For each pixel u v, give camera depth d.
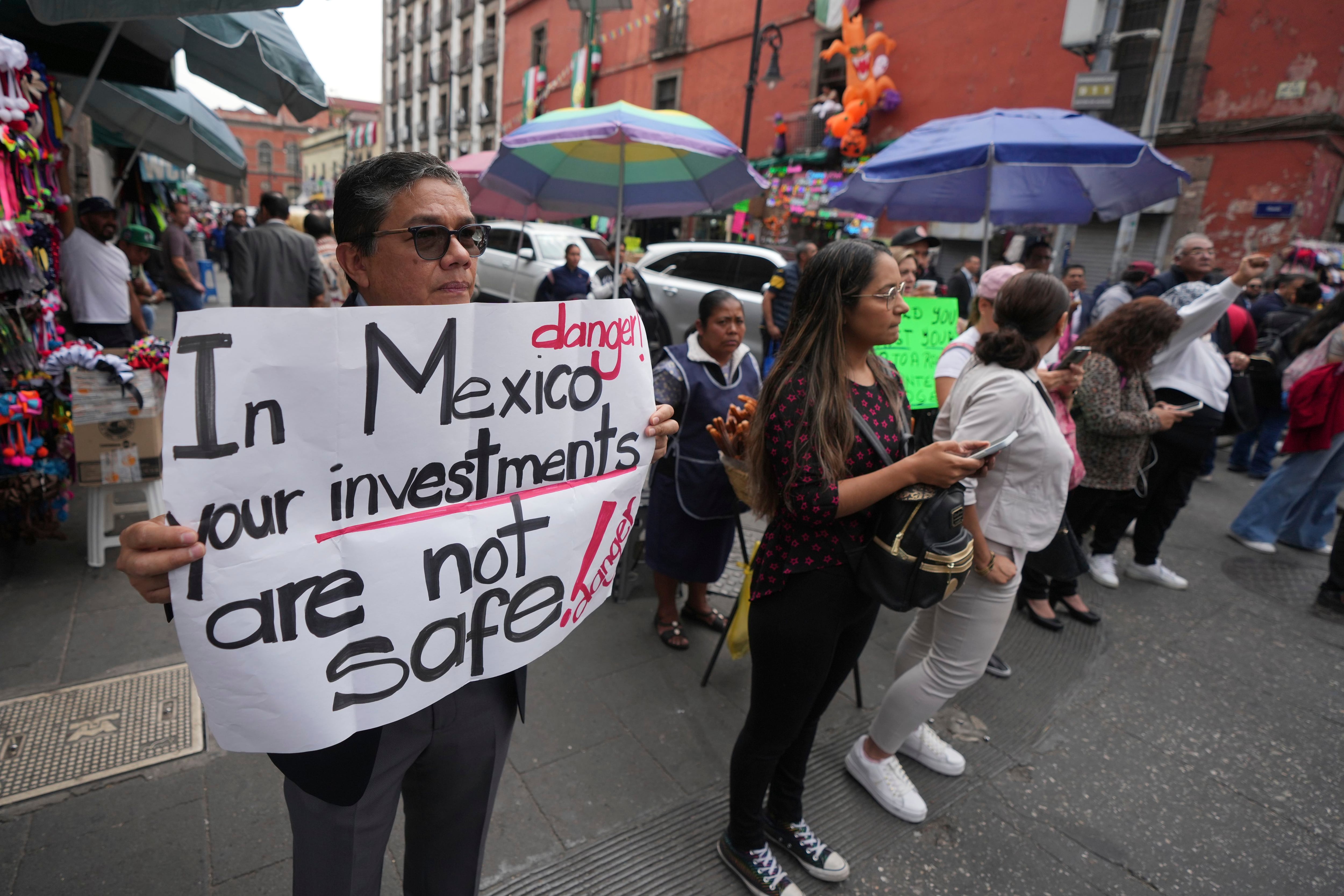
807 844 1.93
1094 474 3.26
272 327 0.87
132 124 6.50
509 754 2.26
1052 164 3.48
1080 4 7.61
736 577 3.60
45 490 3.10
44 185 3.49
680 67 17.30
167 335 8.37
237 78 3.91
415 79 32.16
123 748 2.11
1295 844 2.16
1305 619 3.60
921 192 4.88
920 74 12.52
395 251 1.01
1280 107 9.12
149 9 1.76
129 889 1.69
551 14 21.61
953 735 2.57
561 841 1.96
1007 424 1.92
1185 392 3.55
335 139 45.28
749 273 7.66
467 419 1.06
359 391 0.95
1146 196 4.38
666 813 2.09
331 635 0.98
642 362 1.30
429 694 1.09
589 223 15.23
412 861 1.29
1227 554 4.38
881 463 1.62
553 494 1.19
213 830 1.87
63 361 2.98
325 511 0.96
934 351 3.81
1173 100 9.98
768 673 1.70
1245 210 9.51
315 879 1.08
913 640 2.38
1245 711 2.81
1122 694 2.89
